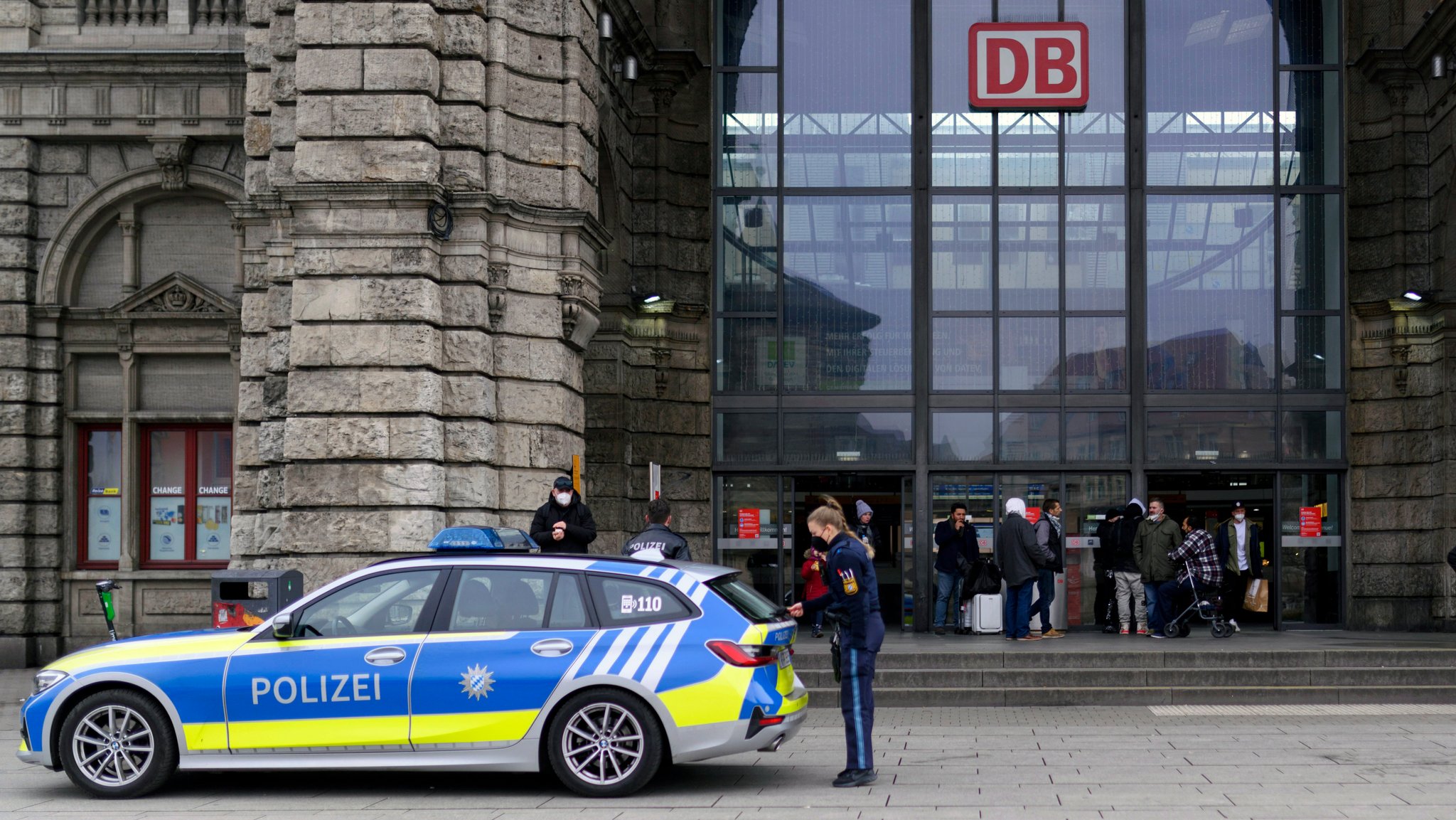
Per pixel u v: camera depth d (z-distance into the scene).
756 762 10.48
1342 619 21.56
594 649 8.91
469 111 15.38
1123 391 21.94
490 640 8.98
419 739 8.89
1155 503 18.72
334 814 8.41
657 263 21.88
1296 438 21.83
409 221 14.98
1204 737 11.70
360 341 14.88
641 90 22.06
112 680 9.08
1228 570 21.47
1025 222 22.28
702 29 22.47
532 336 15.83
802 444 22.23
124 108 20.22
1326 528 21.80
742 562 22.20
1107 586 21.58
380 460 14.75
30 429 20.23
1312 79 22.25
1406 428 21.23
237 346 20.11
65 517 20.34
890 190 22.41
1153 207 22.22
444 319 15.21
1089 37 22.39
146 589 20.27
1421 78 21.34
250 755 8.95
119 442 20.59
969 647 16.42
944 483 22.00
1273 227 22.11
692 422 22.12
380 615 9.15
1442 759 10.24
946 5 22.45
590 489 20.98
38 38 20.38
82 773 9.07
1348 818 7.91
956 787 9.17
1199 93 22.31
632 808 8.52
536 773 10.02
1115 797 8.70
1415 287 21.20
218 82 20.17
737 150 22.61
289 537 14.73
